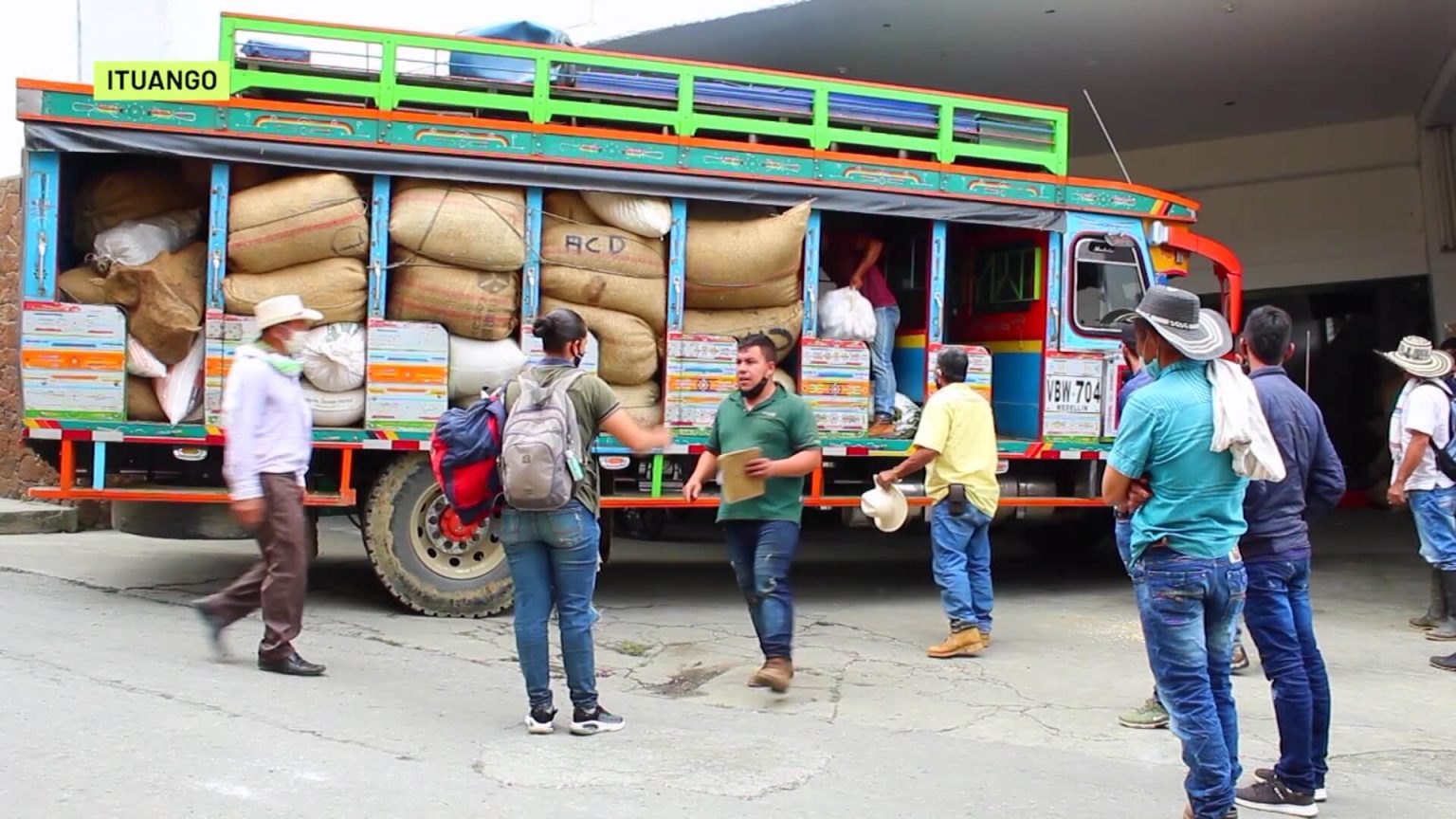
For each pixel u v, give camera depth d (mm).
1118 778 4891
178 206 7426
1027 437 9125
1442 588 7980
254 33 7207
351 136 7230
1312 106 14492
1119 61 12898
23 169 6887
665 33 11898
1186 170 16391
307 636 6902
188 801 4051
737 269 7945
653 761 4812
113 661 5891
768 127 8133
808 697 6051
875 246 8570
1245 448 3926
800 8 11078
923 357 8828
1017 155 8867
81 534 10625
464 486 5156
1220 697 4203
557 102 7645
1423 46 12242
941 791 4633
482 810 4164
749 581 6082
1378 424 15258
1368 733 5723
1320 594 9555
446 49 7418
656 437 5305
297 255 7184
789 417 5914
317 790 4246
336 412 7293
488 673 6230
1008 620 8258
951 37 12070
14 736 4602
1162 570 4047
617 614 8039
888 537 12617
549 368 5176
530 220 7559
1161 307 4070
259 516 5711
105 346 6930
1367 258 14961
